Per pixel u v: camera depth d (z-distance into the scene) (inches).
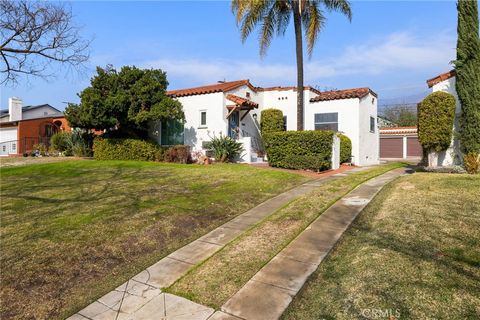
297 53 596.4
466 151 426.6
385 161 928.3
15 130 1003.3
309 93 733.3
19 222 250.2
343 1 568.4
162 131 716.0
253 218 265.6
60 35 478.6
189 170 482.0
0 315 142.3
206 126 660.7
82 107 574.6
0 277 170.6
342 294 139.1
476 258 155.8
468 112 422.0
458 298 125.7
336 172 535.2
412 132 1106.1
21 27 440.5
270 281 157.0
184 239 226.5
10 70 465.4
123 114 603.5
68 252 199.2
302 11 573.3
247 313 132.9
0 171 491.2
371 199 293.0
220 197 327.0
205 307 139.7
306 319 125.6
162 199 315.9
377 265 157.4
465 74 423.2
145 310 140.9
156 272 177.3
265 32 599.8
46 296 156.1
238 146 629.3
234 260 182.4
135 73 611.2
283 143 556.4
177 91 729.6
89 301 151.0
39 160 654.5
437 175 382.0
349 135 685.3
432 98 448.1
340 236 206.4
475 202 243.4
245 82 719.1
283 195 345.1
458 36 432.8
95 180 409.4
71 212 273.6
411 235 189.9
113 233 228.5
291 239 207.6
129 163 546.9
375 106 802.2
